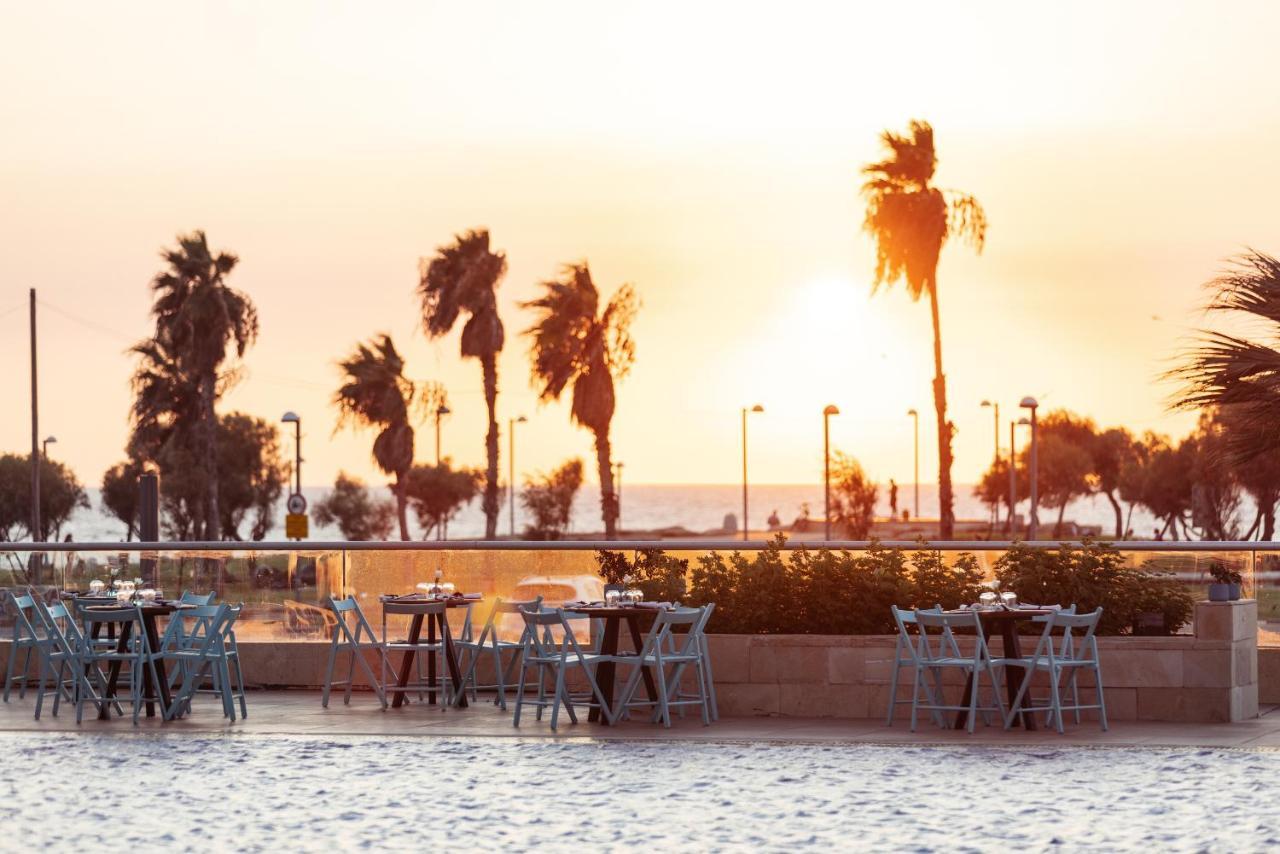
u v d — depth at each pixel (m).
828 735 20.61
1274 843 14.22
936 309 77.81
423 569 25.91
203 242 91.12
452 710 23.52
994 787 16.92
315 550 26.34
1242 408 24.27
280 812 15.98
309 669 26.09
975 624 20.61
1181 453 121.06
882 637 22.11
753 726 21.52
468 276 87.44
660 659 21.52
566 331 82.19
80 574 27.36
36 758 19.48
